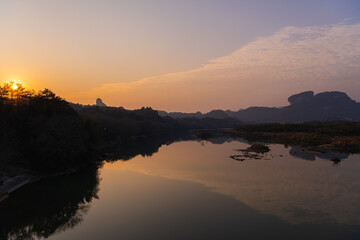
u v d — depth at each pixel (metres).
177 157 88.00
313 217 34.47
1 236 32.12
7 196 45.66
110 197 44.22
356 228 31.17
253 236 29.52
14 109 69.88
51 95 83.31
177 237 29.56
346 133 148.25
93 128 86.94
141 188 49.22
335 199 41.34
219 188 48.28
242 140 160.00
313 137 138.00
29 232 32.97
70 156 64.75
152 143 143.62
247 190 46.81
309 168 65.81
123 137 150.62
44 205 41.91
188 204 39.97
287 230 30.86
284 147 114.62
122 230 31.67
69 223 34.41
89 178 58.22
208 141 155.50
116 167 70.69
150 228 31.95
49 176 59.84
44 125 63.59
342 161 76.00
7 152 55.72
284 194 44.22
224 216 35.09
